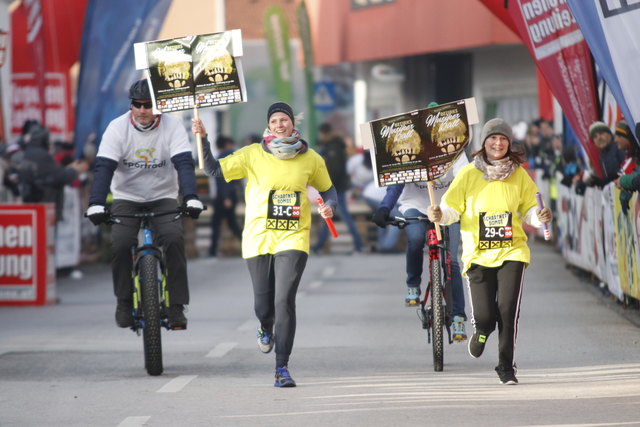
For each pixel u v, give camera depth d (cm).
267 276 1777
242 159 1772
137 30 4362
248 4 8194
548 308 2859
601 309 2811
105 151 1892
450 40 6431
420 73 7181
